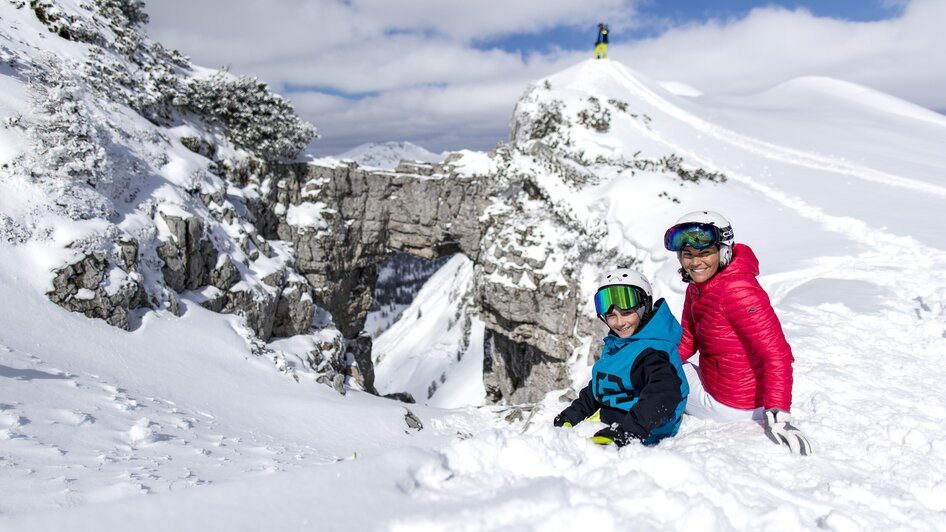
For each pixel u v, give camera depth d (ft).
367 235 115.24
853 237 58.18
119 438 26.30
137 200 61.72
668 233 13.66
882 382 23.34
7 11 71.10
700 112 143.84
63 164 53.47
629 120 133.18
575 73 170.40
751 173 93.97
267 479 6.96
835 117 135.85
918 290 40.29
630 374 11.60
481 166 116.16
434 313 518.78
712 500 8.69
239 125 94.94
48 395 30.48
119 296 51.21
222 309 67.97
